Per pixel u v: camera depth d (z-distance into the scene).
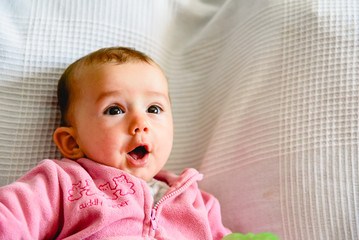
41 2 1.14
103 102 0.94
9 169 1.02
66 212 0.84
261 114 1.07
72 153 0.99
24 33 1.10
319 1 1.08
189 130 1.22
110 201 0.88
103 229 0.84
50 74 1.10
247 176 1.06
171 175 1.08
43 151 1.06
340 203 0.95
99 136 0.92
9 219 0.75
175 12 1.34
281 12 1.12
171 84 1.27
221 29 1.28
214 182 1.11
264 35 1.12
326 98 1.00
